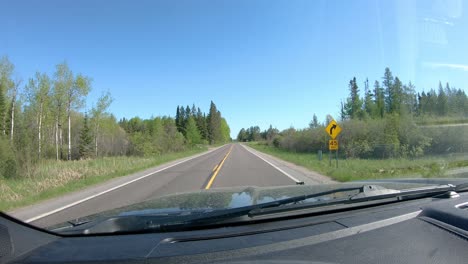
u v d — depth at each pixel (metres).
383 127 31.19
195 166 24.75
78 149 43.62
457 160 19.78
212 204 2.59
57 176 17.58
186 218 2.08
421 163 19.44
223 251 1.73
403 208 2.43
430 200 2.69
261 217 2.19
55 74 36.75
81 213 8.86
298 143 51.66
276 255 1.73
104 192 12.90
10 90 33.41
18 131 21.12
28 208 10.05
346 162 23.50
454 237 1.95
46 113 35.81
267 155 41.72
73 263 1.58
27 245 1.69
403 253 1.80
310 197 2.62
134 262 1.60
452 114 36.12
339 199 2.47
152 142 47.34
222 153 50.12
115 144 46.06
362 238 1.95
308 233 1.97
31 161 17.84
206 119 137.62
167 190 12.82
